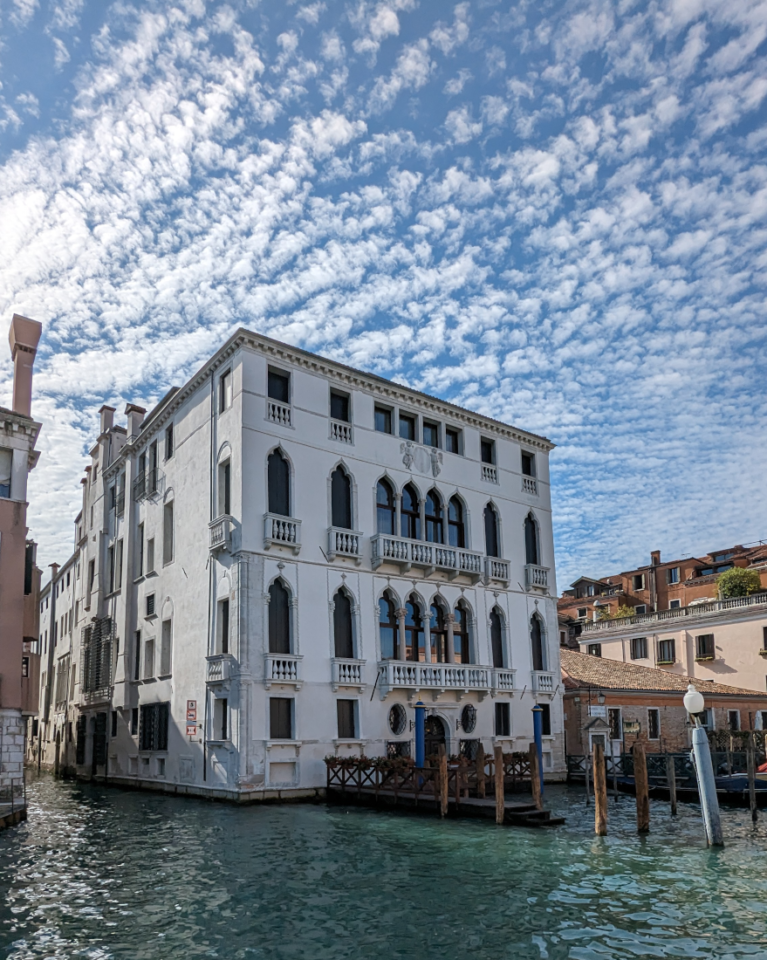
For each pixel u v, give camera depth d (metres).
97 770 31.19
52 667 44.75
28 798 25.09
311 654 23.14
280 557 23.16
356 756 23.33
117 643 30.38
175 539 26.42
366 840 15.97
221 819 18.78
